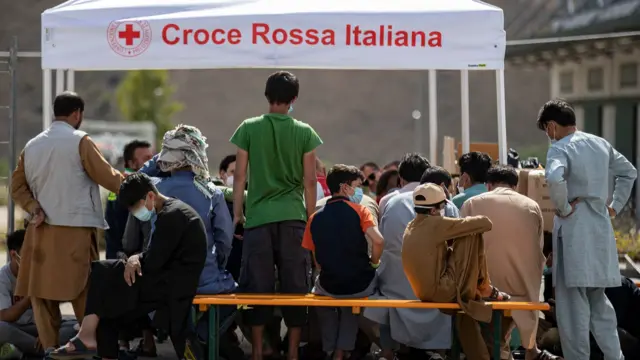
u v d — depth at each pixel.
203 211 11.00
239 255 12.59
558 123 11.27
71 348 10.62
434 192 10.66
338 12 11.96
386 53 11.98
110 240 12.37
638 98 32.81
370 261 11.23
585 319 11.06
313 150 11.07
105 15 12.02
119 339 12.13
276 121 11.01
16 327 12.15
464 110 16.98
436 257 10.57
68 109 11.52
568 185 11.08
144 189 10.03
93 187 11.48
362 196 12.23
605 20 30.52
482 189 12.16
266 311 11.18
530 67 40.06
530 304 10.53
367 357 12.61
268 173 11.02
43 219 11.26
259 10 12.12
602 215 11.06
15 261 12.35
